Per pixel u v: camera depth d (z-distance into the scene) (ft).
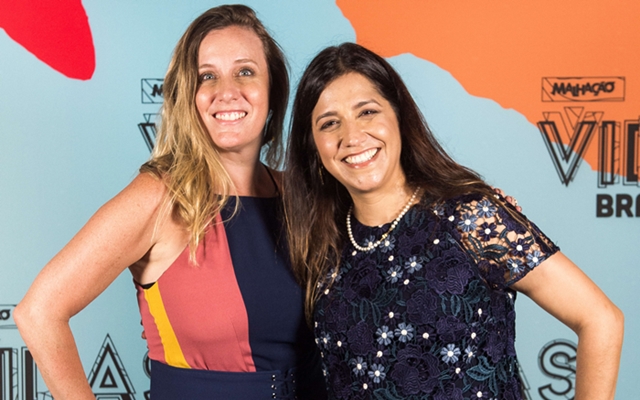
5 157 8.82
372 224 4.64
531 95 8.77
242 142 5.07
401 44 8.84
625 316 8.78
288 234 5.18
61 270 4.52
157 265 4.93
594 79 8.73
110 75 8.82
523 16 8.74
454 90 8.84
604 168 8.75
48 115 8.84
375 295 4.29
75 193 8.87
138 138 8.87
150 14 8.81
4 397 8.72
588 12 8.70
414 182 4.64
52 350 4.52
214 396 4.91
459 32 8.80
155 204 4.76
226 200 5.11
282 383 5.05
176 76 5.14
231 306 4.87
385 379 4.15
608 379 4.20
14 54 8.79
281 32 8.86
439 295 4.10
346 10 8.85
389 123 4.47
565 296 4.23
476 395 4.06
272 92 5.54
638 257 8.77
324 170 4.92
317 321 4.61
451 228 4.27
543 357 8.83
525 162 8.82
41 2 8.77
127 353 8.89
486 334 4.15
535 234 4.26
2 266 8.84
